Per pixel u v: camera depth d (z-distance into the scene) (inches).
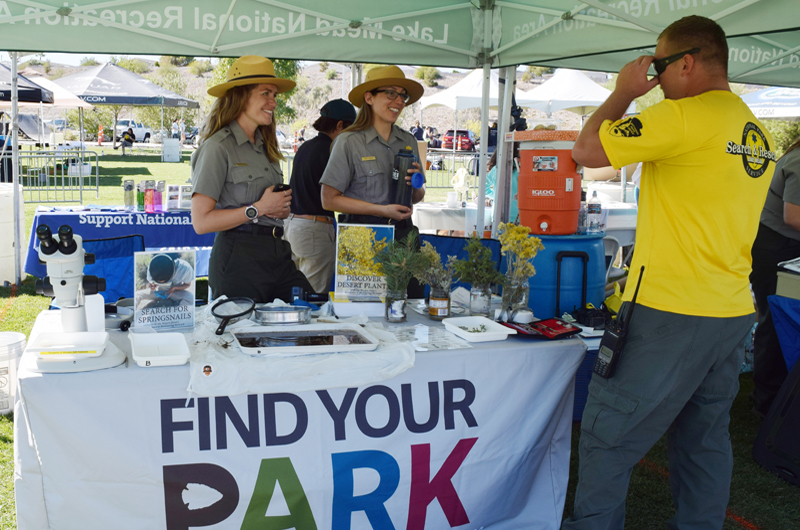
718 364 69.8
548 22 140.6
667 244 66.6
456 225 208.5
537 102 379.9
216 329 75.6
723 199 64.8
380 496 72.7
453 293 100.5
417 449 73.7
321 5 143.5
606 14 127.8
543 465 84.6
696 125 63.3
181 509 66.7
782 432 106.4
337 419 70.6
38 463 62.9
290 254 100.4
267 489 68.6
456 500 76.4
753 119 68.0
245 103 91.5
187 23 137.9
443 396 74.7
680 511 75.9
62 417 62.5
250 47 143.8
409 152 112.7
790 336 111.1
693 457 73.9
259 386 65.7
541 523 82.9
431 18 150.7
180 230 197.2
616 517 77.4
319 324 78.4
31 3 127.8
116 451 64.2
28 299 205.0
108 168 730.2
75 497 63.9
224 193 93.4
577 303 102.1
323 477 70.2
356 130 114.3
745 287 69.4
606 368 69.7
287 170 539.8
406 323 85.7
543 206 102.2
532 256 86.1
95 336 66.6
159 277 75.0
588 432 73.5
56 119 1263.5
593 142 68.4
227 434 67.2
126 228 191.8
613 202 215.6
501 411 77.7
